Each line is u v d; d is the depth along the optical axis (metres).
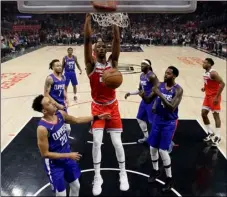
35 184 4.22
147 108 5.20
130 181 4.30
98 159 3.83
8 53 18.66
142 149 5.41
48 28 30.19
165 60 17.02
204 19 31.97
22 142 5.66
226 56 18.66
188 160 5.00
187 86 10.59
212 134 5.82
